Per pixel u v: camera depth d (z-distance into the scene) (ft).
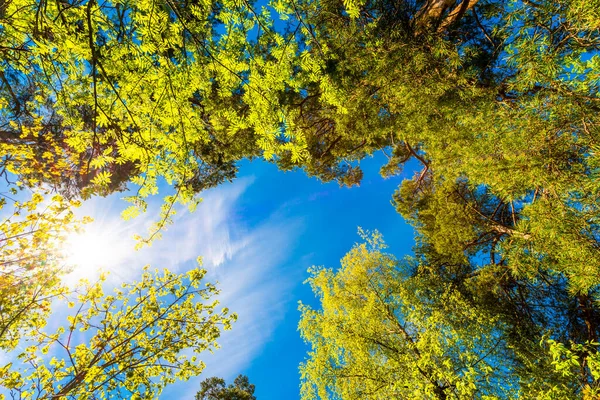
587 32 12.39
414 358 24.91
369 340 29.58
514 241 22.44
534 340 27.53
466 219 32.14
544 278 28.14
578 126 13.15
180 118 11.41
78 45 9.78
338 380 29.04
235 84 10.98
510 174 16.29
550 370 22.91
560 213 14.48
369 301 31.37
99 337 19.16
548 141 13.88
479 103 17.97
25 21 10.82
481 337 26.68
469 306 28.73
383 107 24.35
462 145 19.92
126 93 10.62
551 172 14.42
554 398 16.19
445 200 33.35
